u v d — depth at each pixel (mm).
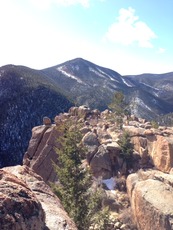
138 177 34375
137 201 28297
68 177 27078
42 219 5883
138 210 27891
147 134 44312
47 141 50312
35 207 5707
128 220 29188
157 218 25109
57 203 8867
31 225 5324
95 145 44031
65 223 7230
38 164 48406
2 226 4801
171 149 38281
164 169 37500
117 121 57531
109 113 67750
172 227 23703
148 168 38750
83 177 27297
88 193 27844
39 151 50594
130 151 41562
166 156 38250
